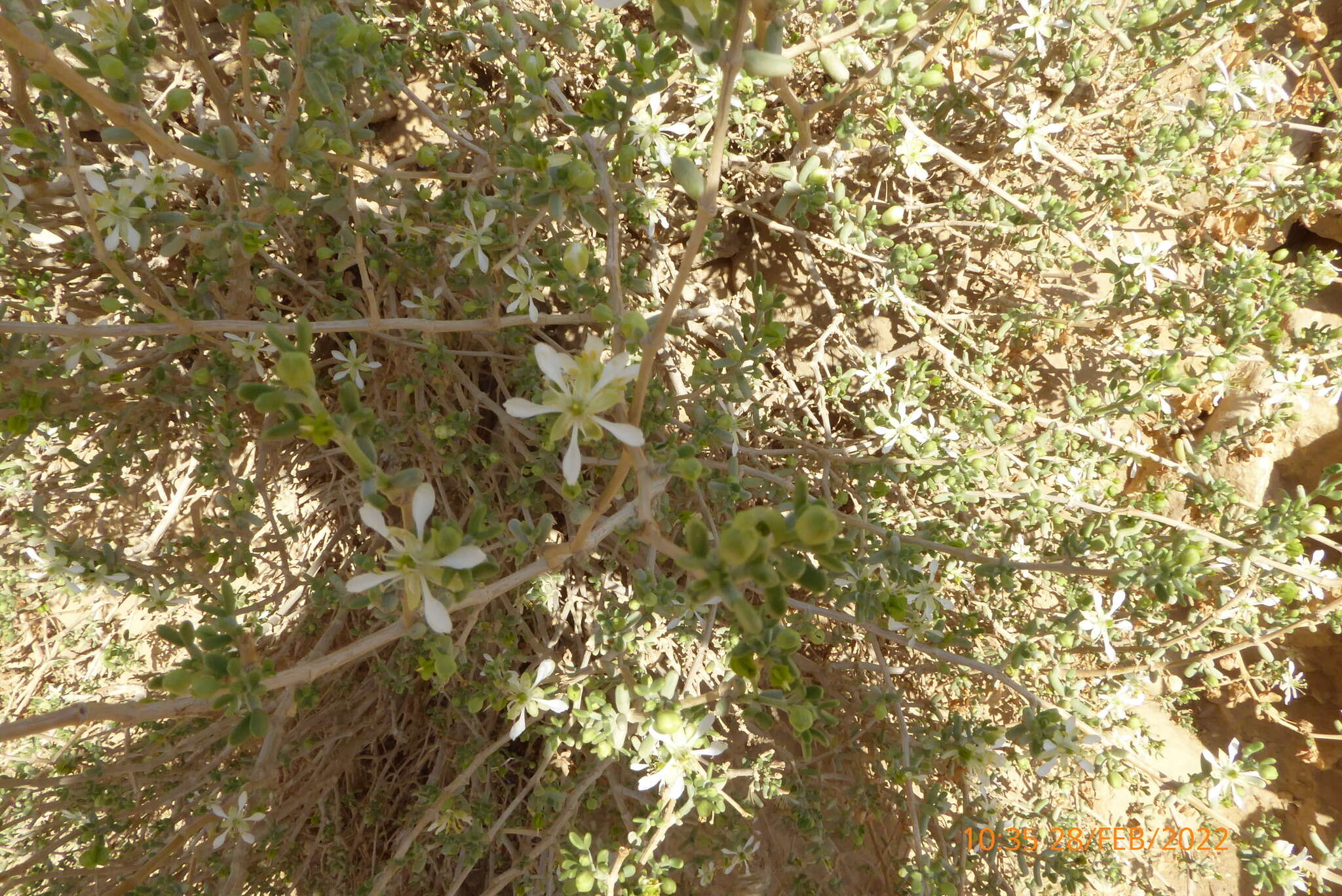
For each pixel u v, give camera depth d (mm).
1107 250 3590
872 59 2977
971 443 3020
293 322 2764
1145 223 3980
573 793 2457
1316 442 3760
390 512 3381
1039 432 3834
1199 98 3842
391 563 1197
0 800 2619
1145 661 2572
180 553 2746
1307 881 3691
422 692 3705
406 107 3600
